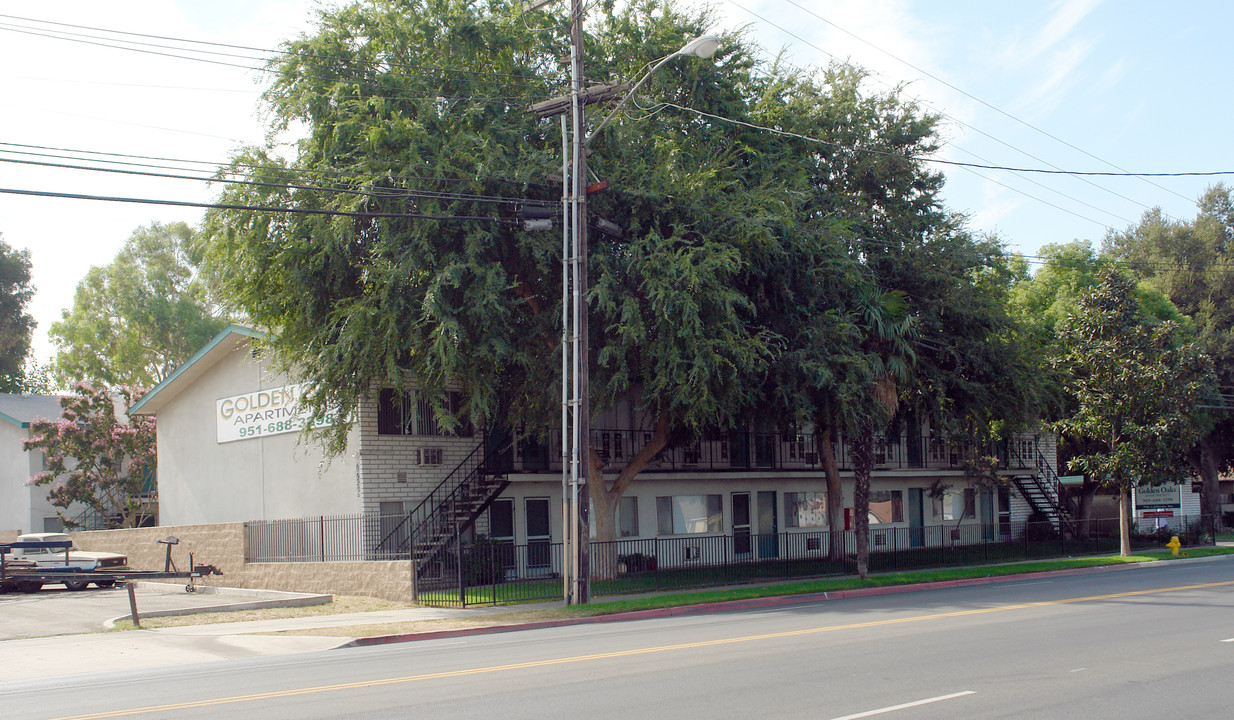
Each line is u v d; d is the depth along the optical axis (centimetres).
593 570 2520
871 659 1164
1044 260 4194
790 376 2358
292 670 1242
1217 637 1326
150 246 5500
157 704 974
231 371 3141
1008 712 847
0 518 4288
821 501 3750
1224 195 5400
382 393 2681
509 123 2248
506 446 2828
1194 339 4619
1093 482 4450
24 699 1055
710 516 3381
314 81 2208
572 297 2141
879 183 2947
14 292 5841
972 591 2281
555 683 1030
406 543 2612
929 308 2888
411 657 1347
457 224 2102
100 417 3962
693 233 2230
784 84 2905
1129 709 860
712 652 1261
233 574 2797
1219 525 5156
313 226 2108
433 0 2262
